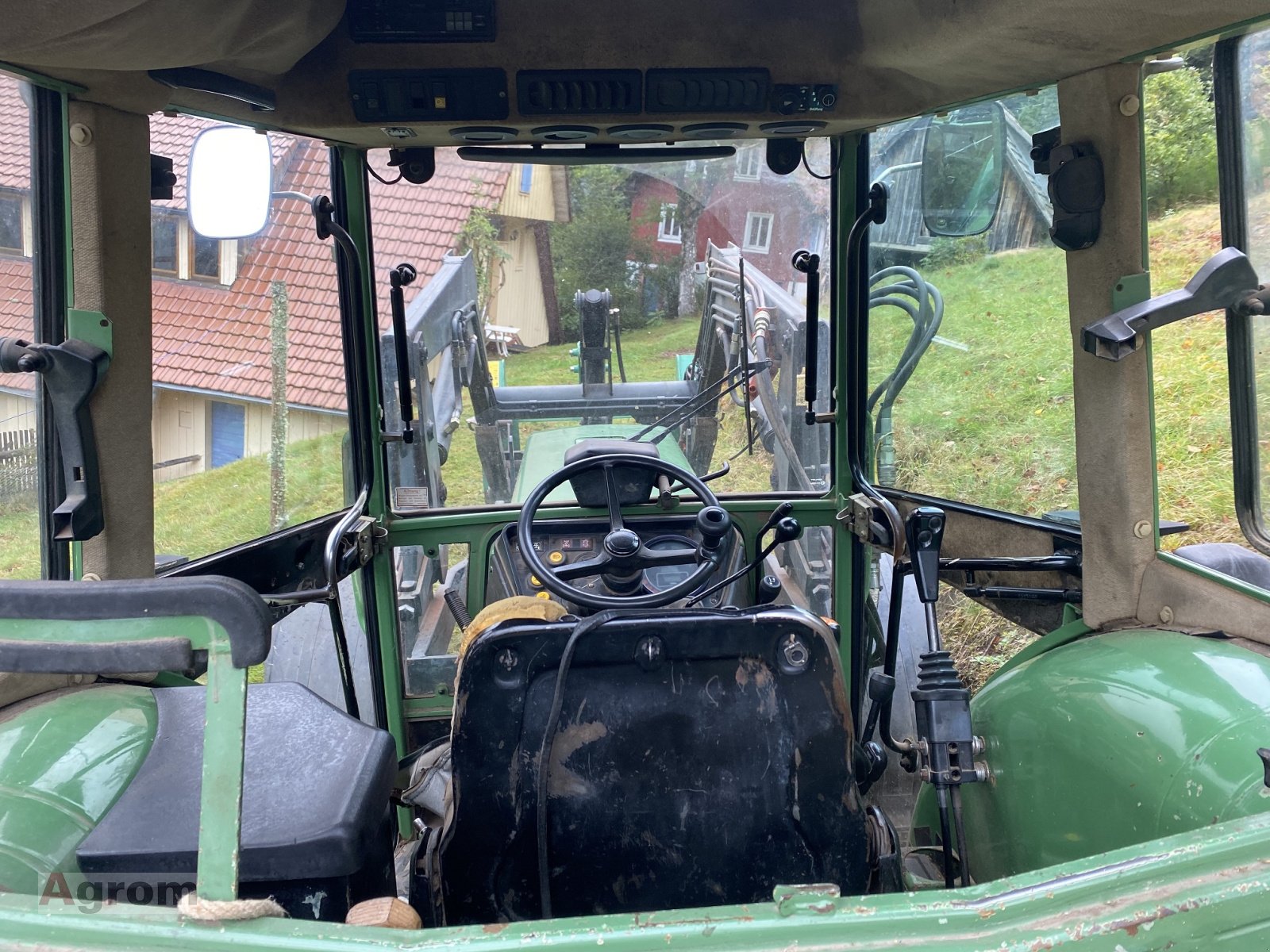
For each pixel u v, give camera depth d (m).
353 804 1.48
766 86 2.33
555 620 1.58
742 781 1.62
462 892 1.66
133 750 1.58
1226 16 1.64
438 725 2.97
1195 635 1.85
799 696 1.59
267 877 1.39
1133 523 1.97
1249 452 2.01
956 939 0.99
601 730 1.59
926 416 2.52
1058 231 1.96
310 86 2.30
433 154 2.58
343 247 2.50
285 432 2.32
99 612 1.07
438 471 2.83
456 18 2.26
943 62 2.02
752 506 2.86
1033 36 1.76
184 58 1.79
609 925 1.00
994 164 2.24
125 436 1.89
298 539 2.49
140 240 1.91
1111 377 1.96
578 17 2.29
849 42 2.32
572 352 2.73
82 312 1.81
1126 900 1.02
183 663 1.07
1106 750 1.67
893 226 2.59
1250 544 2.04
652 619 1.55
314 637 2.78
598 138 2.48
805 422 2.85
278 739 1.66
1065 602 2.24
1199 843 1.05
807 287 2.71
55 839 1.34
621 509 2.77
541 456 2.81
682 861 1.65
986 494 2.39
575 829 1.63
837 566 2.94
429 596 2.90
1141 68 1.90
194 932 1.02
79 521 1.81
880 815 1.93
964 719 1.76
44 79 1.70
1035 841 1.81
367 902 1.27
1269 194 1.89
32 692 1.76
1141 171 1.92
